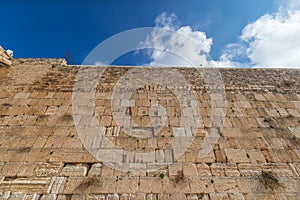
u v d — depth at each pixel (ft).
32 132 22.35
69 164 19.72
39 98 26.16
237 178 19.10
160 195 17.69
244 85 28.68
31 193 17.39
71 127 23.11
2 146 20.76
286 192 18.16
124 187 18.11
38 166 19.36
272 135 23.03
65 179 18.52
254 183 18.74
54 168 19.31
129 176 18.98
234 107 25.96
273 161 20.61
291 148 21.80
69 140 21.80
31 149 20.72
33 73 29.04
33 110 24.73
